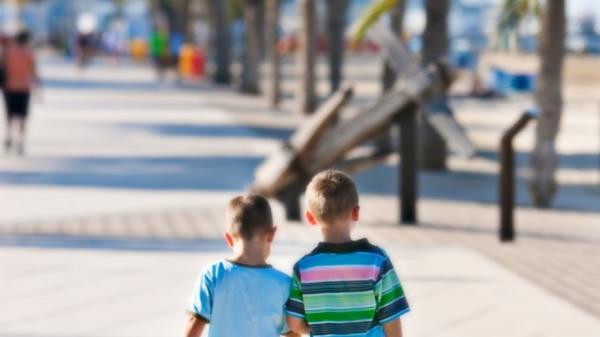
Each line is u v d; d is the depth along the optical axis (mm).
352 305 8117
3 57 36250
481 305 17094
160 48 88500
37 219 24734
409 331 15516
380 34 24359
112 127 47875
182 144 41594
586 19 142375
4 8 168000
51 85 77750
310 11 56750
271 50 64188
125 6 153875
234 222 8273
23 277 18812
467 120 61438
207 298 8219
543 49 28016
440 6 34250
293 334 8453
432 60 34438
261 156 38000
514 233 23078
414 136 24891
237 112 58656
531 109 22656
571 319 16219
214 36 89250
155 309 16719
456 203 28938
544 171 28359
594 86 92438
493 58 113438
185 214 25812
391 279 8195
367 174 35062
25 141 41094
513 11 28453
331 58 61844
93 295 17578
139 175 32531
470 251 21656
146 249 21453
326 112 24156
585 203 29938
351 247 8227
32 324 15719
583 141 50250
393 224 25188
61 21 169625
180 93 73875
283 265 19609
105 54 142625
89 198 27953
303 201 28719
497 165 38750
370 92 83688
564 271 20078
